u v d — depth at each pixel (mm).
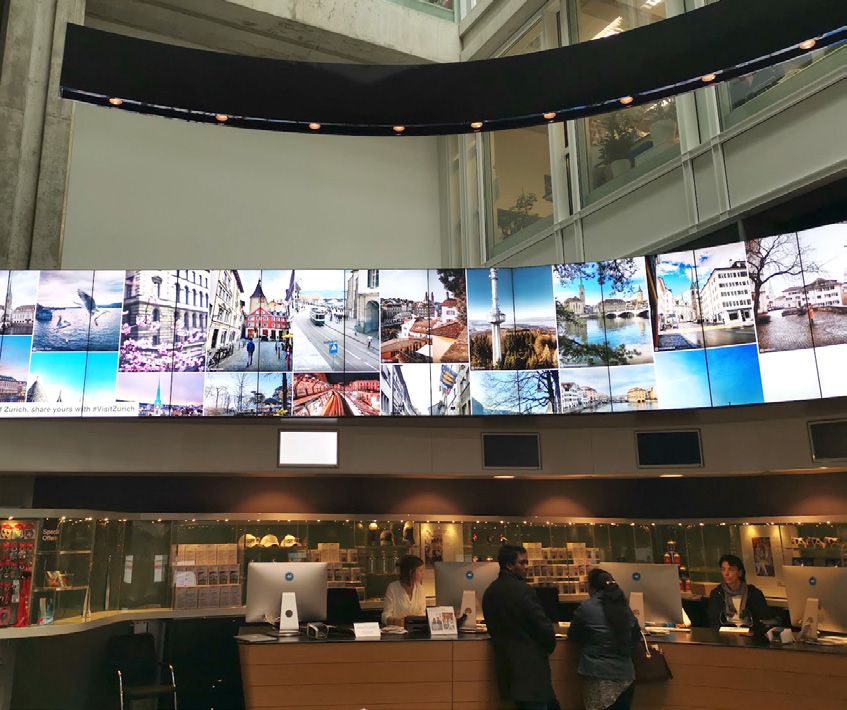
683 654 5121
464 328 7898
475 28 12688
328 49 12234
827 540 7199
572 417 7746
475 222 12359
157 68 7219
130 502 7211
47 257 8852
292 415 7488
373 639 5023
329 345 7730
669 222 8805
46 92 9375
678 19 6883
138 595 6789
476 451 7594
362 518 7605
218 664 6883
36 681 6148
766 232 8086
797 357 6895
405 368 7750
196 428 7047
